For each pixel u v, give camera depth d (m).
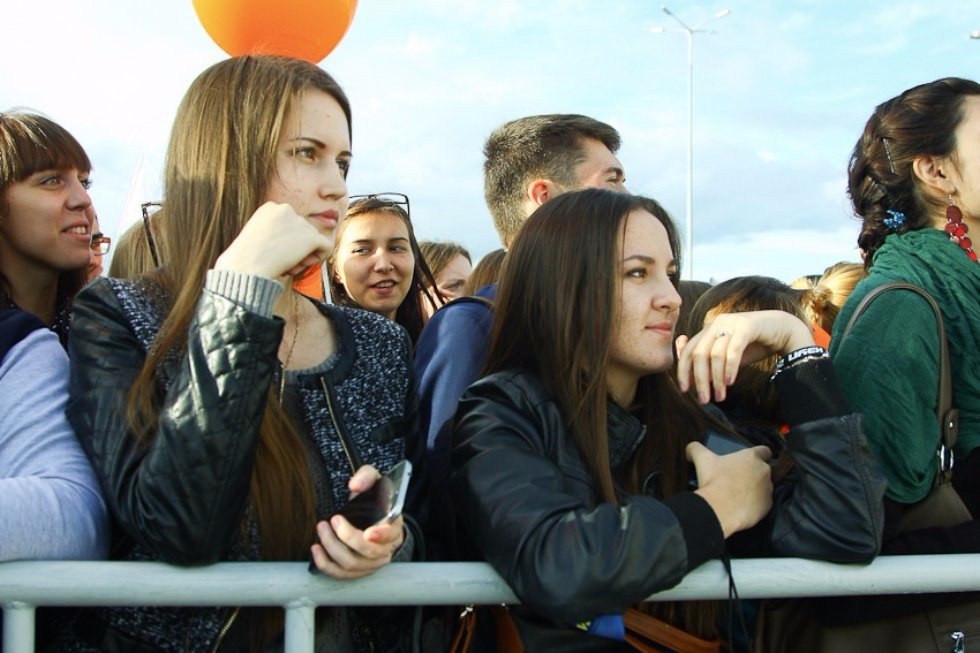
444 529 1.69
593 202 1.61
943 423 1.63
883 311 1.65
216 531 1.21
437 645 1.51
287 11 2.45
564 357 1.56
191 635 1.34
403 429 1.58
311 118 1.46
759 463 1.53
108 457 1.28
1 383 1.38
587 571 1.28
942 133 1.84
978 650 1.52
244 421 1.20
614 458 1.60
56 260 1.91
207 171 1.42
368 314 1.68
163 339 1.32
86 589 1.24
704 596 1.39
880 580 1.41
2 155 1.84
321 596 1.29
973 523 1.56
